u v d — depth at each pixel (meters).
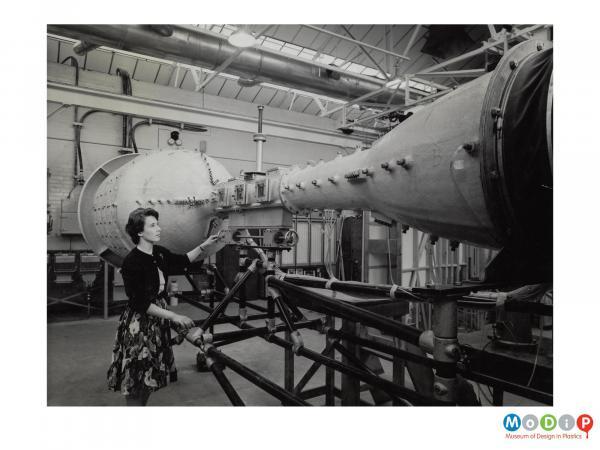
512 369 1.50
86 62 5.75
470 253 5.31
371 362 2.77
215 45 3.90
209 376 3.21
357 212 2.04
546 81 1.02
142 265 2.01
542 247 1.12
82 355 3.74
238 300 2.94
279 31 5.06
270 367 3.44
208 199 2.94
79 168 5.69
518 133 1.00
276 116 7.12
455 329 1.07
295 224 6.83
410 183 1.24
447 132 1.11
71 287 5.77
